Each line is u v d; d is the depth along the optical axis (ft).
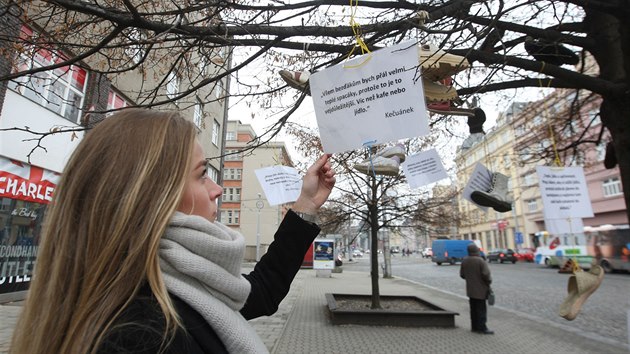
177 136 3.46
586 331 26.68
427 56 8.59
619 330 27.14
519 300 42.29
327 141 7.07
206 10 12.89
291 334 24.11
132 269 2.85
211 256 3.31
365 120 6.81
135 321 2.53
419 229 38.63
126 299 2.74
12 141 26.73
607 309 36.01
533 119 29.66
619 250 74.33
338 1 11.36
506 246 164.55
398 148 10.04
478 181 11.62
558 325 28.12
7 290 27.37
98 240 2.91
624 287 53.26
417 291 50.67
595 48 13.02
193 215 3.43
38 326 2.84
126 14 10.16
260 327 26.02
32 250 29.19
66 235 2.99
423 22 10.32
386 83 6.74
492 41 13.64
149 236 2.94
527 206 150.10
